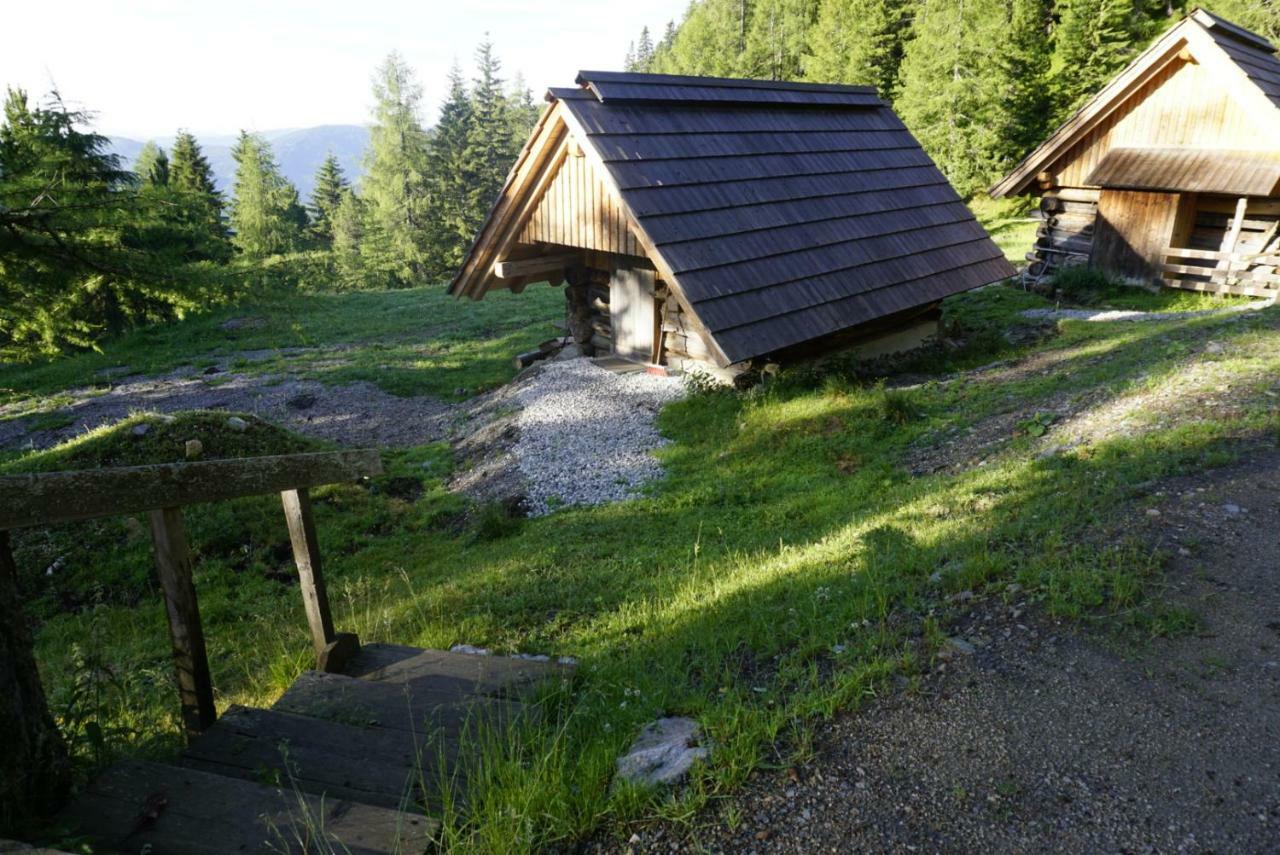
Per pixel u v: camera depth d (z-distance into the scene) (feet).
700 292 37.52
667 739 11.75
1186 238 61.77
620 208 42.11
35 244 34.04
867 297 44.16
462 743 10.96
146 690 16.78
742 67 205.36
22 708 8.79
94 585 32.27
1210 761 10.54
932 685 12.48
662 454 36.60
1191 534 16.33
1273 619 13.46
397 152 193.16
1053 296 66.13
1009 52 117.39
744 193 43.52
